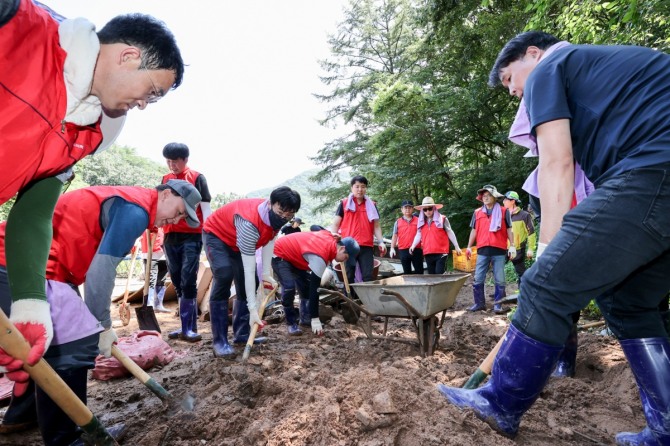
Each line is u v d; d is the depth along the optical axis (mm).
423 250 8656
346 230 7227
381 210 23375
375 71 30109
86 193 2570
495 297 7539
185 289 5188
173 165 5141
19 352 1648
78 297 2484
